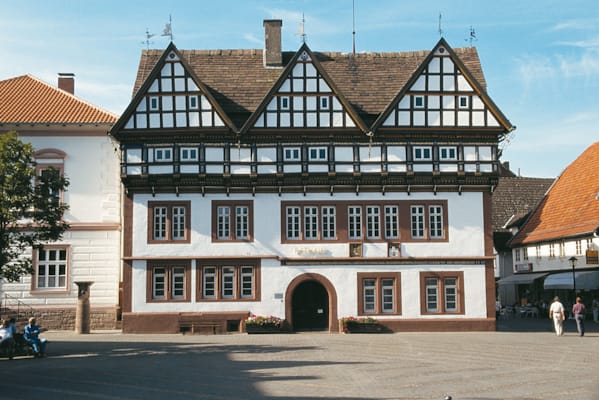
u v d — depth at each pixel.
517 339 32.25
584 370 21.44
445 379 19.55
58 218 26.89
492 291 37.41
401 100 37.41
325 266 37.19
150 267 36.81
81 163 39.06
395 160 37.38
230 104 38.88
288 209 37.44
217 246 37.06
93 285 38.59
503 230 63.25
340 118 37.22
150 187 37.03
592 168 52.84
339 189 37.47
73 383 19.05
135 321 36.47
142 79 40.38
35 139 38.94
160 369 21.89
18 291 38.12
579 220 48.97
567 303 50.66
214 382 19.08
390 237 37.50
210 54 41.66
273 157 37.25
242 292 37.09
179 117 36.94
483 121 37.53
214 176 36.94
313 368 21.95
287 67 37.22
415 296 37.16
